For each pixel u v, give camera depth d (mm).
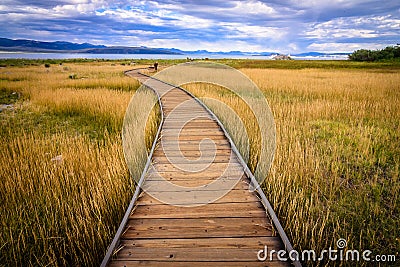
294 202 2914
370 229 2811
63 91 11828
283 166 4105
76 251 2531
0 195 3451
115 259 2172
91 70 27703
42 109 9344
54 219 2896
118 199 3184
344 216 3076
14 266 2393
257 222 2678
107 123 7551
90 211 2928
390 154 4883
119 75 21547
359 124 6375
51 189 3436
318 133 6207
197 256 2205
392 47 61844
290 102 9578
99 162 4234
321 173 3980
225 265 2105
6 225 2799
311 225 2750
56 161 4359
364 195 3531
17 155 4730
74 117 8492
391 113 7754
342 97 10406
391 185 3812
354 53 63688
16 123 7762
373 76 18938
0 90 13391
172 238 2432
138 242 2381
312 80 16031
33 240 2686
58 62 50062
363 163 4500
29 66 34906
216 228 2578
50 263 2270
